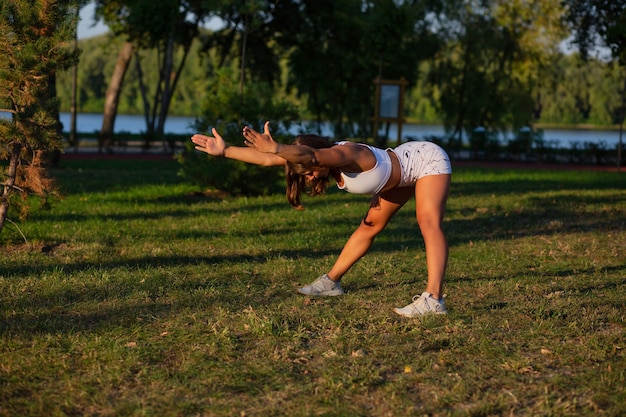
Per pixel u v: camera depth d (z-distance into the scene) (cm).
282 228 987
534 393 403
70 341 471
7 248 805
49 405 378
